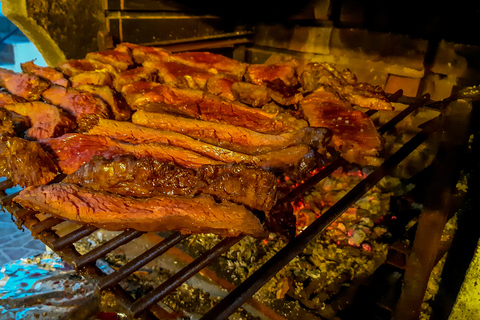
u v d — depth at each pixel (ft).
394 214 2.06
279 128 1.51
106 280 0.87
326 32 2.75
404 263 1.42
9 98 1.56
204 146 1.34
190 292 1.66
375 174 1.22
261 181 1.06
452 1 2.12
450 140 1.06
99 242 1.99
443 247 1.48
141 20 2.44
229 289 1.61
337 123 1.49
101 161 1.12
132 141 1.39
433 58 2.31
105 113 1.53
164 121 1.47
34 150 1.19
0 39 6.61
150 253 0.95
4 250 3.15
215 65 2.15
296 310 1.49
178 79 1.89
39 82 1.67
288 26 2.98
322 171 1.27
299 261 1.73
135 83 1.82
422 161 2.40
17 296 1.73
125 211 1.03
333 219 1.05
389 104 1.74
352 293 1.56
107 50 2.25
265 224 1.09
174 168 1.10
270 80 1.92
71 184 1.12
